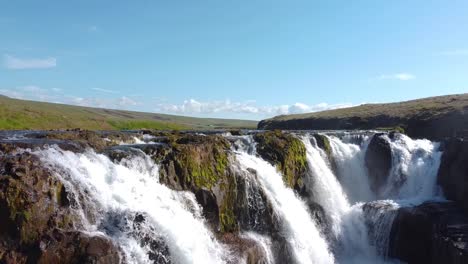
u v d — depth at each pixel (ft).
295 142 127.54
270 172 108.37
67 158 72.28
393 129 227.20
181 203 81.15
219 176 93.40
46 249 56.54
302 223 104.99
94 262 57.16
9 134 114.21
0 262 53.78
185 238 72.08
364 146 158.81
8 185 58.49
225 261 77.51
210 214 87.66
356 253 113.60
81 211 64.44
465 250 87.66
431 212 106.93
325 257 104.37
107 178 74.84
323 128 315.17
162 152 87.81
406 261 106.73
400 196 139.85
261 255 86.28
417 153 146.30
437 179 130.41
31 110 322.75
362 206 119.55
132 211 67.15
